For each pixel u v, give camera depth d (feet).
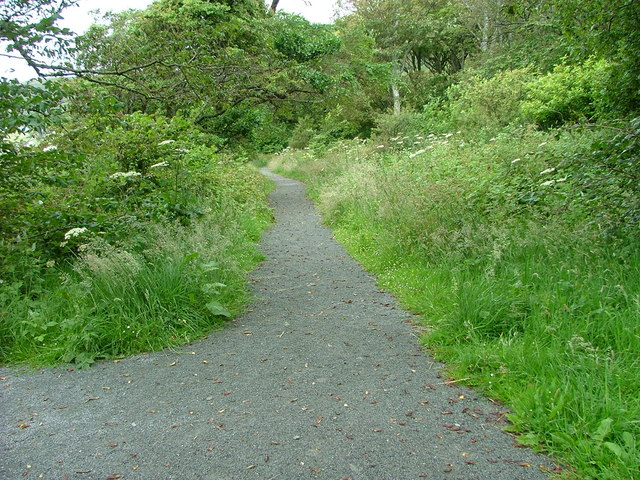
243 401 11.14
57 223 17.94
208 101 29.12
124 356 14.02
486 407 10.50
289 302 18.65
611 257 15.65
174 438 9.68
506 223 19.85
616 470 7.88
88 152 20.65
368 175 35.83
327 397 11.18
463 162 30.17
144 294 15.62
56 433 10.01
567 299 13.79
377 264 23.04
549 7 24.12
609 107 31.22
